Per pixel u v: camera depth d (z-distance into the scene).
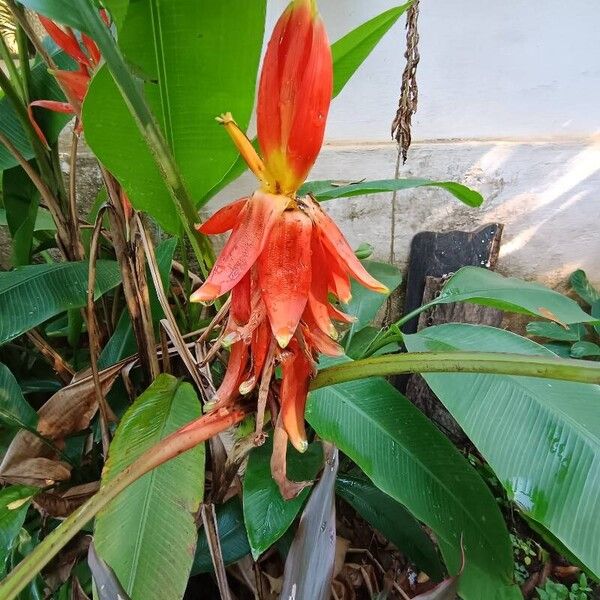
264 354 0.39
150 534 0.42
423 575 0.75
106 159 0.43
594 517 0.41
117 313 0.77
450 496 0.52
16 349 0.80
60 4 0.33
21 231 0.67
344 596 0.70
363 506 0.68
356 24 0.86
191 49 0.39
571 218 1.02
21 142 0.64
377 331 0.85
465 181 0.98
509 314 1.11
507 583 0.50
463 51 0.88
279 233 0.34
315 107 0.32
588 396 0.49
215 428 0.42
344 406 0.57
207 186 0.51
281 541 0.61
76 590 0.57
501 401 0.49
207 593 0.67
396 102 0.92
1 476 0.58
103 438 0.59
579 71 0.90
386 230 1.02
